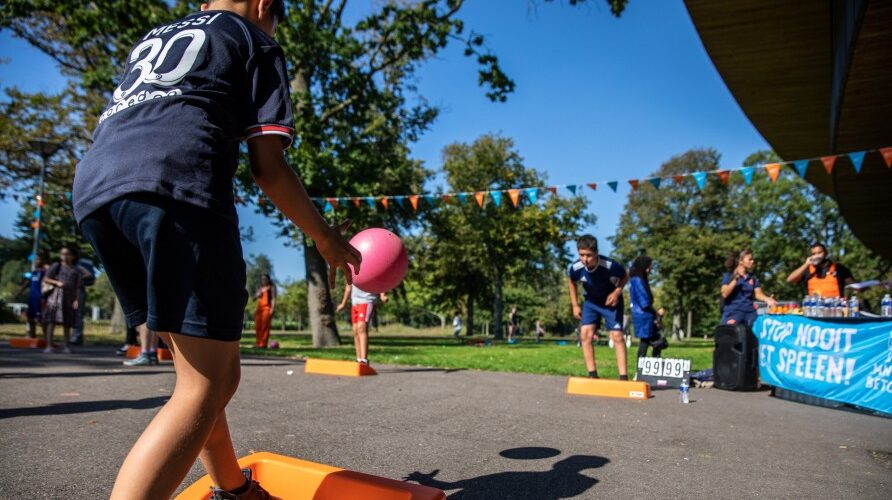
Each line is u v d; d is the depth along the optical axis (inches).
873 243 994.1
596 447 131.0
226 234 57.2
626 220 1900.8
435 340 1090.7
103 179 55.8
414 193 914.1
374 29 686.5
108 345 503.5
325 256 64.2
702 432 153.6
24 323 1050.1
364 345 279.1
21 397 170.7
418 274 1541.6
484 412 173.0
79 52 718.5
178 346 56.1
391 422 152.9
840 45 343.9
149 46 63.6
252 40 61.9
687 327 2212.1
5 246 1443.2
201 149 56.0
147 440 52.9
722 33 385.4
